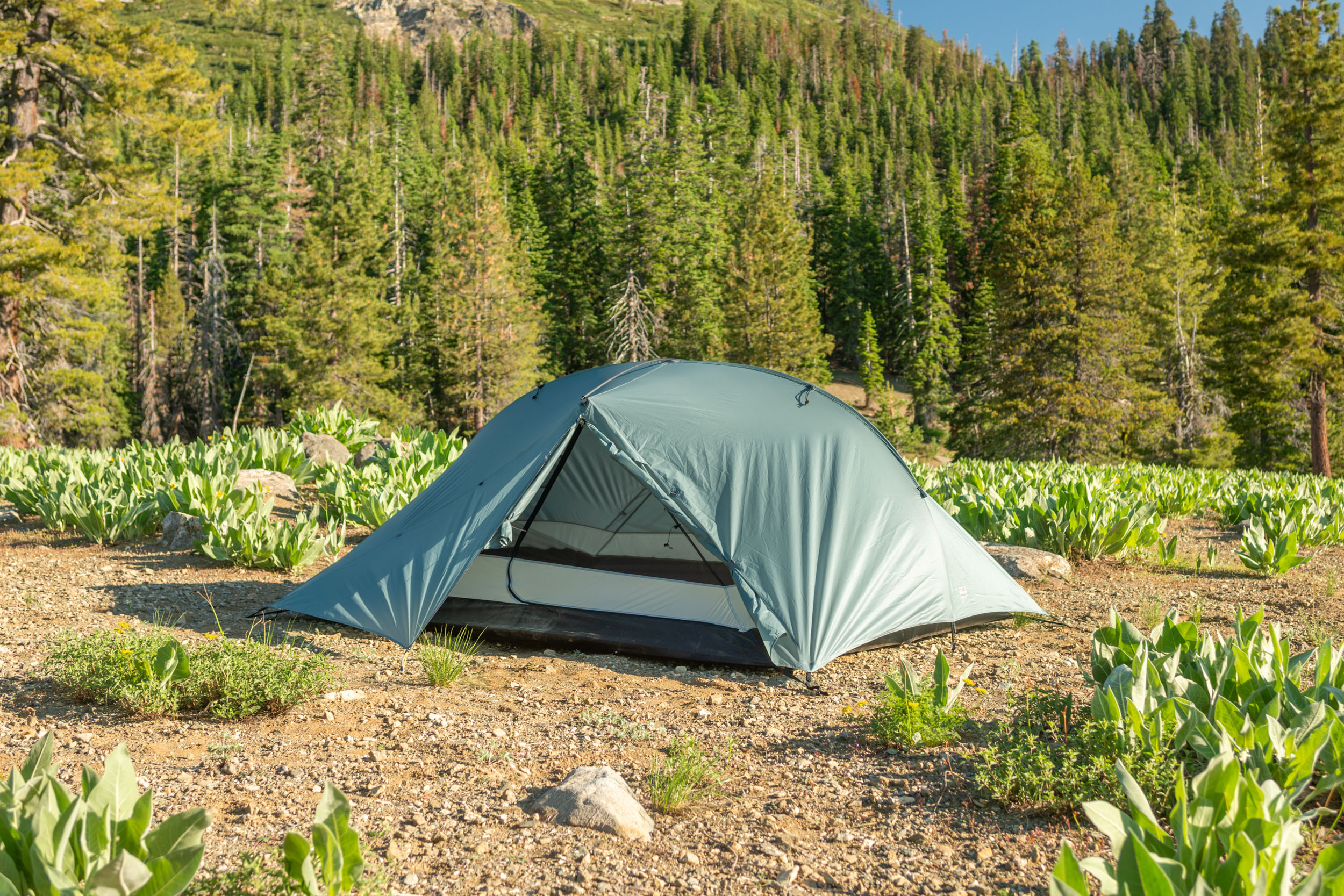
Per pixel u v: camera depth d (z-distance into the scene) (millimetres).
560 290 60094
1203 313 43281
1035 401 35812
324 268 44750
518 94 137000
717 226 60656
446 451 11953
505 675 5246
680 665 5535
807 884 2734
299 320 45000
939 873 2795
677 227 54250
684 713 4547
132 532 9109
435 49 156000
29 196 22391
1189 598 7336
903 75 163500
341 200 56031
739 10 168250
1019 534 9367
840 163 87188
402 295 58312
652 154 55031
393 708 4500
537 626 5906
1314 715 3145
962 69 168750
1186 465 37781
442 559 5660
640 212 54562
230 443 13016
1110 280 35250
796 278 50438
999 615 6340
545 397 6727
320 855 2287
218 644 4719
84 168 23328
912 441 51312
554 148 79750
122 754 2314
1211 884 2119
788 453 5910
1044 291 35531
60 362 25594
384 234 60000
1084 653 5656
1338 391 31391
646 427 5941
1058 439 35125
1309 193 30609
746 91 126375
